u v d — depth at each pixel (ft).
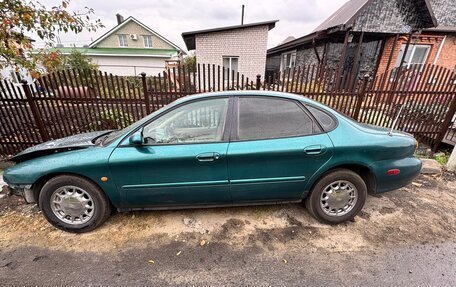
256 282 6.38
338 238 8.00
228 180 7.88
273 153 7.62
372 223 8.75
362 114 15.10
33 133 14.38
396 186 8.58
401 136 8.63
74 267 6.84
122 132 8.11
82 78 13.55
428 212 9.44
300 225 8.63
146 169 7.57
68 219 8.13
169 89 14.14
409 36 30.07
